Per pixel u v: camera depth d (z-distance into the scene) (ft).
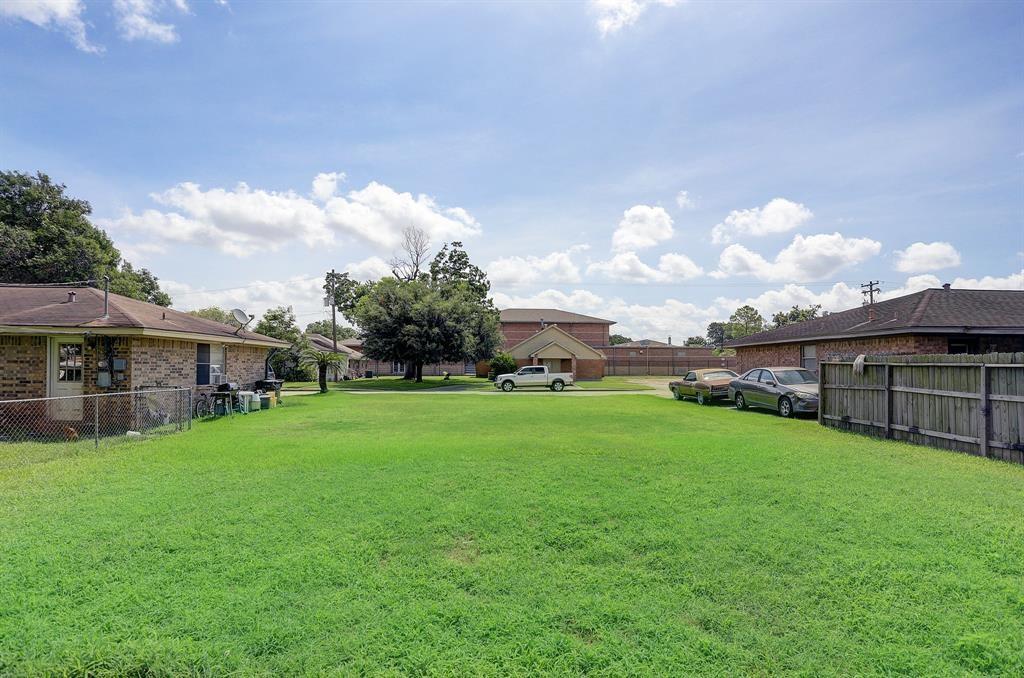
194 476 21.44
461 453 25.99
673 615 10.21
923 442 29.71
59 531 14.69
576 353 148.56
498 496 17.90
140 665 8.61
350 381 138.31
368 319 118.01
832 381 38.70
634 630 9.71
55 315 43.45
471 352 120.16
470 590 11.28
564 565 12.50
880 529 14.49
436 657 8.87
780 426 39.22
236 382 64.03
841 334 59.98
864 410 35.04
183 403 47.62
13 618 10.00
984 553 12.83
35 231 105.70
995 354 25.54
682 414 49.49
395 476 21.03
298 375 133.08
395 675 8.44
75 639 9.31
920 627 9.66
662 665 8.67
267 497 18.10
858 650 8.98
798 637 9.41
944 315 50.98
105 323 41.42
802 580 11.54
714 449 26.81
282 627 9.76
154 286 139.95
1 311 44.39
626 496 17.85
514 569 12.24
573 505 16.83
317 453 26.45
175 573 12.01
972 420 26.61
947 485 19.25
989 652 8.79
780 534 14.16
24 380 41.78
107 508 16.87
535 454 25.58
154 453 27.07
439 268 185.47
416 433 35.76
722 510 16.30
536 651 9.04
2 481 20.70
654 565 12.44
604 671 8.54
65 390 42.14
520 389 102.06
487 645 9.25
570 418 45.93
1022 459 23.98
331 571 12.09
